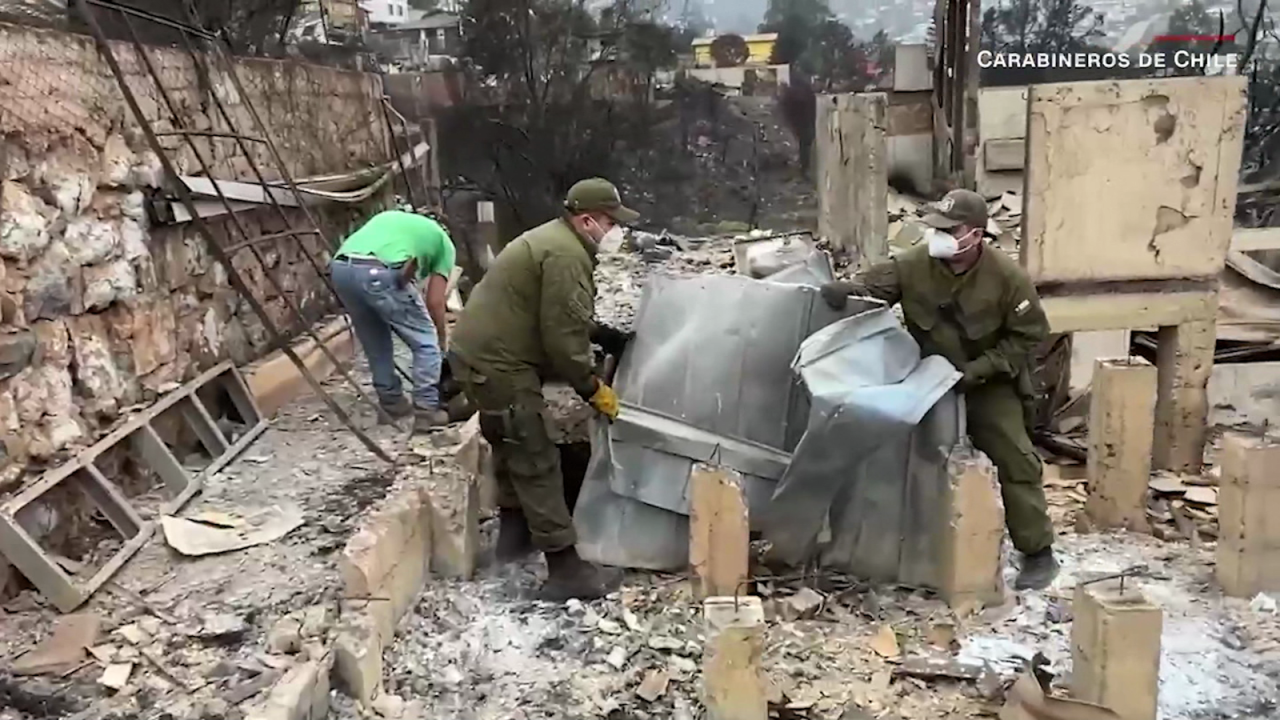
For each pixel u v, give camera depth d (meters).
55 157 4.64
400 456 5.55
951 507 3.85
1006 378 4.07
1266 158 9.84
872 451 3.74
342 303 6.02
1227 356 6.85
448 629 3.81
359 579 3.57
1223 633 3.76
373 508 4.20
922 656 3.57
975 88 9.50
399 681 3.45
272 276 6.42
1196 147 5.36
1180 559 4.43
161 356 5.56
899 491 3.99
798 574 4.11
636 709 3.29
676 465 4.12
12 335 4.20
